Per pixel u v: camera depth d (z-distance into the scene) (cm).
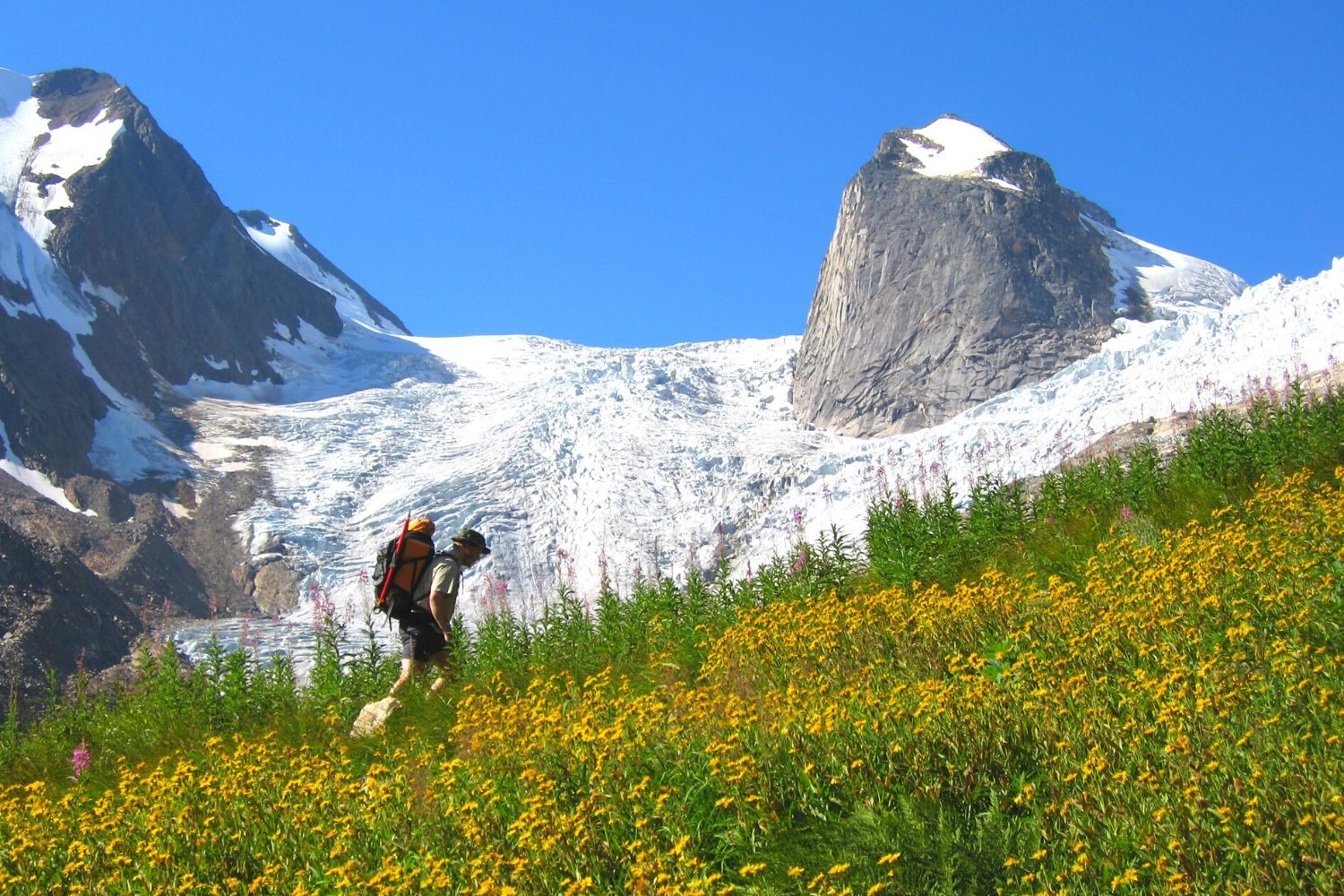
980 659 834
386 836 692
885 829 586
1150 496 1470
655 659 1188
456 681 1242
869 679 849
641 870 567
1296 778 553
